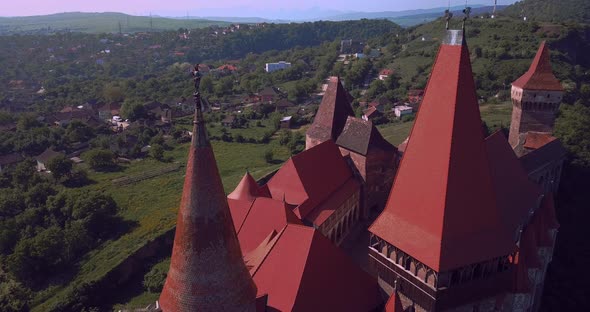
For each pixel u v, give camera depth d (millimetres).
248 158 136000
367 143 66750
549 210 55469
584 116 112438
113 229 90062
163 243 80812
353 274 37188
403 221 34938
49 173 128750
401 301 36531
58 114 197125
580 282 63688
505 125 115250
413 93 184375
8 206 101125
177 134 166000
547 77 80875
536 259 45906
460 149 31719
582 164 92812
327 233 59125
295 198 58312
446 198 31859
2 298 66938
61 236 81062
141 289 69688
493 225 33719
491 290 35062
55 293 71125
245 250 46344
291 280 33750
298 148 139500
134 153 145750
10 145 148125
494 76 172125
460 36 31141
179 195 107812
